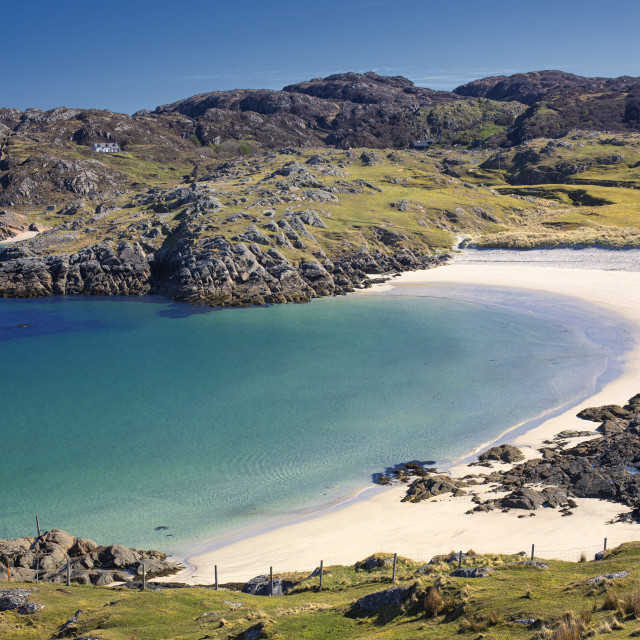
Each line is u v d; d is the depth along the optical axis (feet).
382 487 148.77
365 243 459.73
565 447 159.84
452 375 226.99
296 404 204.85
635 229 463.01
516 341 266.36
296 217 469.98
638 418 170.30
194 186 586.86
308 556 118.62
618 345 249.14
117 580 111.96
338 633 73.97
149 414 200.44
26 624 86.22
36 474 160.35
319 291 393.70
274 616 83.20
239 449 172.04
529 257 435.94
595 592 69.15
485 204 600.80
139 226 476.54
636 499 126.41
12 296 412.98
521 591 74.08
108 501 146.61
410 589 79.97
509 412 189.98
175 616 86.28
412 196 590.55
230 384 228.02
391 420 188.24
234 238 418.31
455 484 145.18
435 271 431.02
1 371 252.42
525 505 128.67
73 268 429.38
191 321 335.06
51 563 116.67
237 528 133.80
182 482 154.81
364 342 278.26
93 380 238.07
